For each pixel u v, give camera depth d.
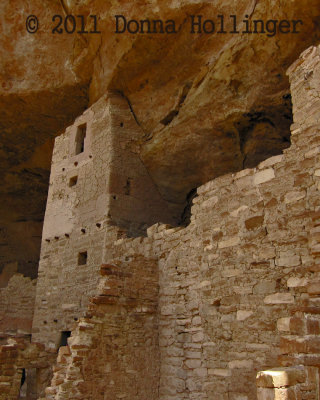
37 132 14.93
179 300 7.12
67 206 11.62
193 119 10.10
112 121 11.29
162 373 7.10
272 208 5.70
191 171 11.24
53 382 6.36
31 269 19.17
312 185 5.27
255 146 9.76
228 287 6.03
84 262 10.63
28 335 11.22
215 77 9.12
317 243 4.74
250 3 8.38
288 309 5.17
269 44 8.12
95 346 6.62
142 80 11.04
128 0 9.70
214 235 6.52
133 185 11.06
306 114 5.56
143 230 10.84
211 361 6.08
